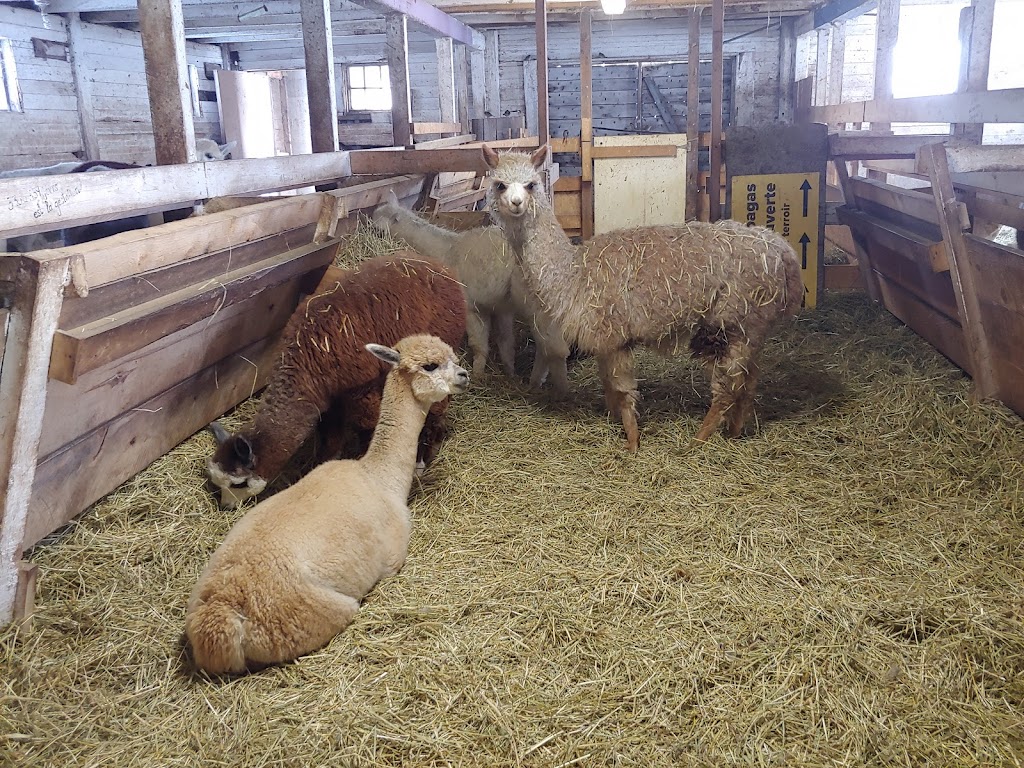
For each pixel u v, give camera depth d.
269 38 12.73
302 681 2.54
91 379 3.05
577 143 7.54
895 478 3.82
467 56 13.65
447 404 3.90
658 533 3.39
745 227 4.23
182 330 3.58
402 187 6.00
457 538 3.36
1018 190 4.66
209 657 2.48
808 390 5.01
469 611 2.87
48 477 3.03
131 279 2.84
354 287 3.73
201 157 8.48
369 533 2.86
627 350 4.21
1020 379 4.15
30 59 9.81
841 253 8.17
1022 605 2.84
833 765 2.21
